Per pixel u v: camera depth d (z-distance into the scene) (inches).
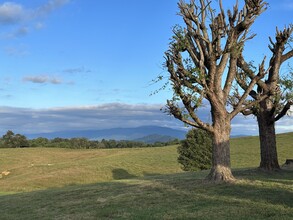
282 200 516.1
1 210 713.6
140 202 603.5
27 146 5123.0
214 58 689.0
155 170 2176.4
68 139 5369.1
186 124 681.6
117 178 1905.8
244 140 3056.1
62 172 1952.5
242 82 888.3
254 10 701.3
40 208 677.3
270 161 853.8
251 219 427.5
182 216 474.6
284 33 808.3
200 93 666.2
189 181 755.4
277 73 824.3
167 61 670.5
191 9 714.2
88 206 628.4
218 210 486.6
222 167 699.4
